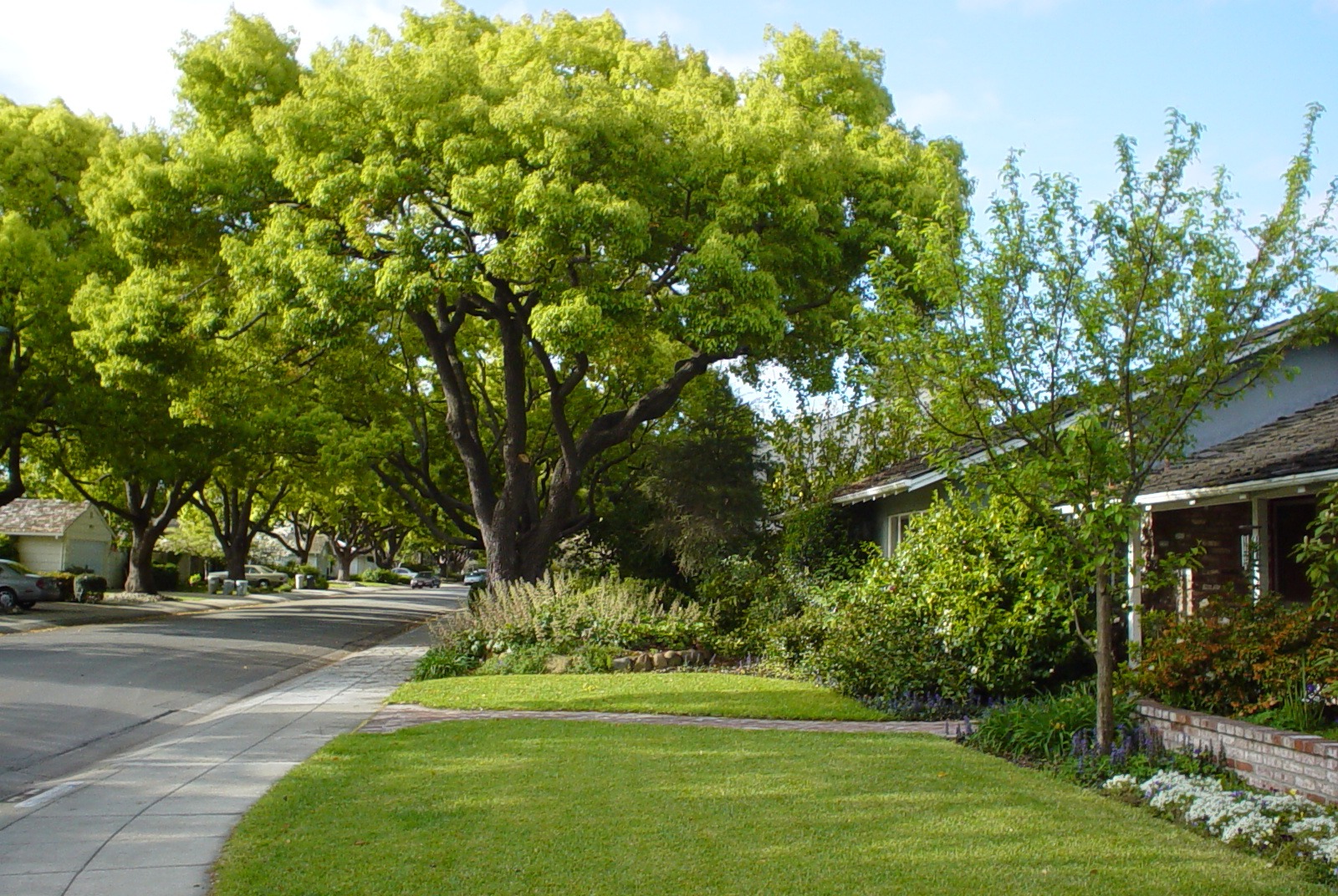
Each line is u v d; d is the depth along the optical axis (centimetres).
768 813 702
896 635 1326
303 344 2200
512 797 756
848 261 2100
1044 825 673
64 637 2253
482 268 1880
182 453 2969
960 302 918
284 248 1877
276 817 708
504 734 1052
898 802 734
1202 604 1133
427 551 11144
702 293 1830
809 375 2241
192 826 712
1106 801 755
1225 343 873
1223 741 824
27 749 1061
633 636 1780
